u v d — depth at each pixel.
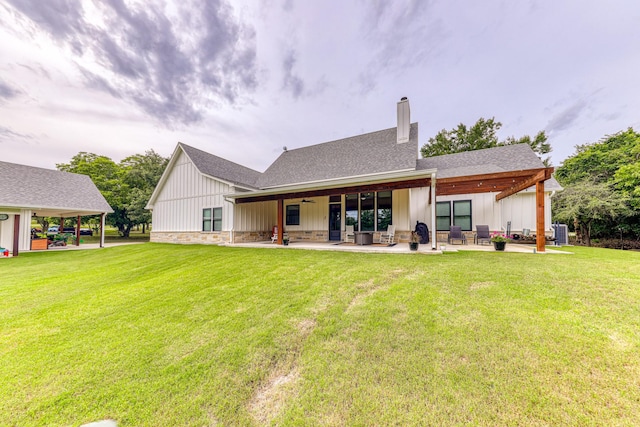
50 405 2.21
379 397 2.10
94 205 16.53
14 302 4.88
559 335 2.76
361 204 12.42
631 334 2.72
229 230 12.98
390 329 3.10
